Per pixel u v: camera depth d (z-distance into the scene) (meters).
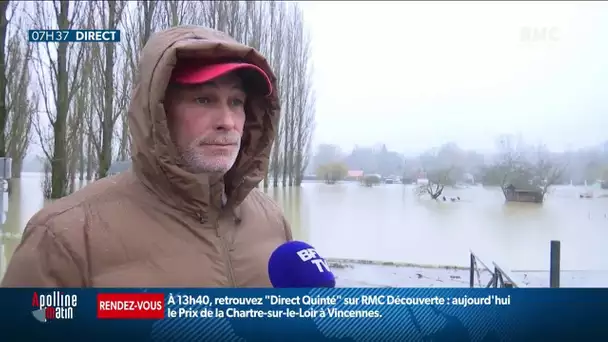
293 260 1.08
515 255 3.37
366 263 3.98
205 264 0.98
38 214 0.90
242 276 1.03
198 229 0.99
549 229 3.71
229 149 0.96
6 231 3.08
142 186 0.98
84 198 0.93
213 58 0.96
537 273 3.04
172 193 0.97
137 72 0.97
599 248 3.41
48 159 4.80
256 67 0.99
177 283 0.94
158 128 0.90
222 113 0.95
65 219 0.87
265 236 1.18
